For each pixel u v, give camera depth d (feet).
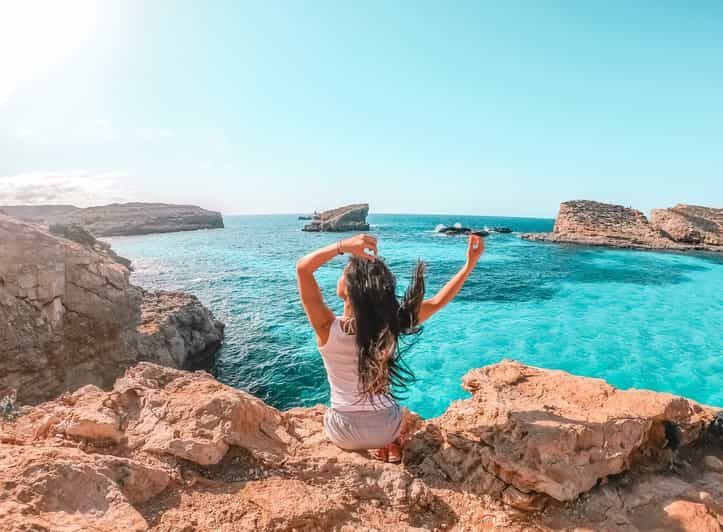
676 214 192.85
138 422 8.64
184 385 10.03
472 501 8.13
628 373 43.96
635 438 9.00
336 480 8.02
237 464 8.11
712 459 9.70
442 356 48.08
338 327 7.95
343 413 8.52
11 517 5.05
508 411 9.46
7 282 31.96
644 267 120.16
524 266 121.90
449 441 9.61
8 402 10.23
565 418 9.10
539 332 57.47
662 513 7.79
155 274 106.42
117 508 6.02
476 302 75.87
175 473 7.44
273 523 6.61
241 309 70.90
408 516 7.50
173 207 412.16
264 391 41.42
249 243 205.46
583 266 122.21
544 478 7.77
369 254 7.43
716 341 53.52
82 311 36.91
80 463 6.44
